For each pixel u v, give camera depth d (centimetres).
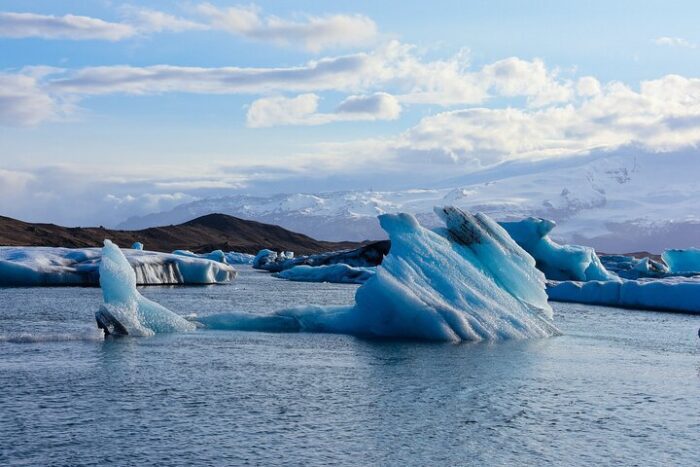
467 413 1997
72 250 6956
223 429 1802
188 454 1628
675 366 2712
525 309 3438
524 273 3516
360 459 1631
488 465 1620
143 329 3109
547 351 2956
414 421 1912
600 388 2319
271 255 13000
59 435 1727
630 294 5512
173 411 1939
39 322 3556
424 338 3164
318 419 1905
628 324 4128
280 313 3475
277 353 2752
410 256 3353
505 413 2006
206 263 7462
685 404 2145
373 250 10762
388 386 2264
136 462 1575
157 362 2528
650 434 1855
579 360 2773
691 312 5072
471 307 3259
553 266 7238
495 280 3497
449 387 2272
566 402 2138
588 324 4081
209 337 3088
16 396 2042
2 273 6169
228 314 3444
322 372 2441
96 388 2148
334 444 1719
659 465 1645
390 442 1745
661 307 5281
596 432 1861
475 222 3609
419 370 2503
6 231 13762
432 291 3259
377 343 3030
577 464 1641
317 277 8644
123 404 1991
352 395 2148
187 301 5078
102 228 17725
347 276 8425
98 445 1669
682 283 5375
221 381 2277
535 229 7288
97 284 6338
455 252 3459
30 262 6297
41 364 2450
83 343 2864
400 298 3186
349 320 3341
